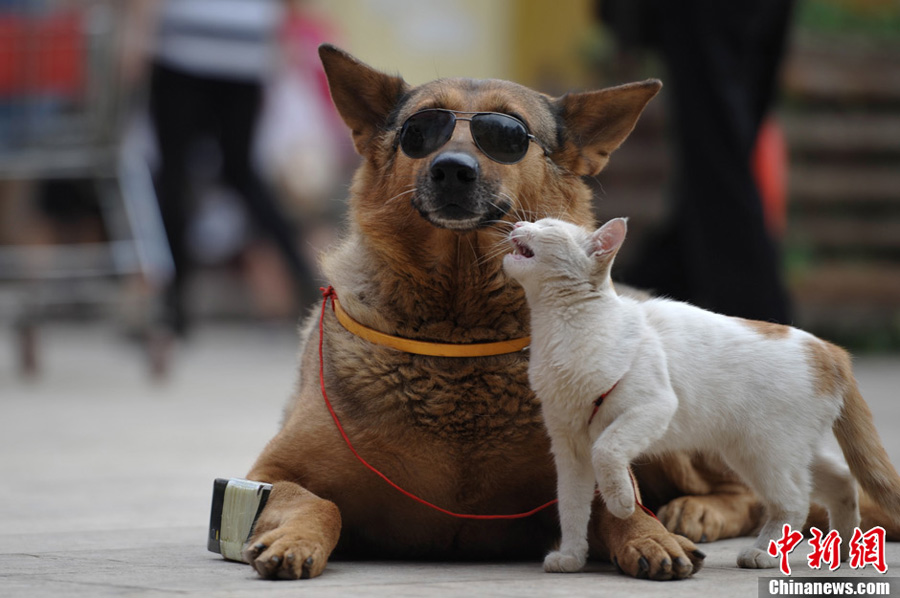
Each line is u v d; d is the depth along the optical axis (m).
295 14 25.06
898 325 24.09
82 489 9.73
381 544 7.21
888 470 6.27
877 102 24.22
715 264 11.92
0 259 19.52
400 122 7.61
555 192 7.67
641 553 5.93
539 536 7.23
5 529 7.85
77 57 17.06
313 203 27.67
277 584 5.77
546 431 6.48
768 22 12.02
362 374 6.77
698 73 11.79
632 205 23.67
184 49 19.25
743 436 6.08
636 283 13.83
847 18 26.20
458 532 7.07
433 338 6.86
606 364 5.78
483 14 32.91
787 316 11.95
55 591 5.53
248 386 19.22
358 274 7.22
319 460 6.82
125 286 19.30
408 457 6.74
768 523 6.18
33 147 17.27
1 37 17.06
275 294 28.69
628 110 7.74
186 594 5.45
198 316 31.86
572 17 31.33
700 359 6.04
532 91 7.80
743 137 11.80
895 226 24.27
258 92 20.31
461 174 6.88
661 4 11.97
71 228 22.00
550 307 5.91
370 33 32.00
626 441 5.70
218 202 28.02
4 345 28.94
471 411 6.68
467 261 6.89
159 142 19.70
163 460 11.48
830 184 23.80
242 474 10.54
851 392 6.30
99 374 21.19
